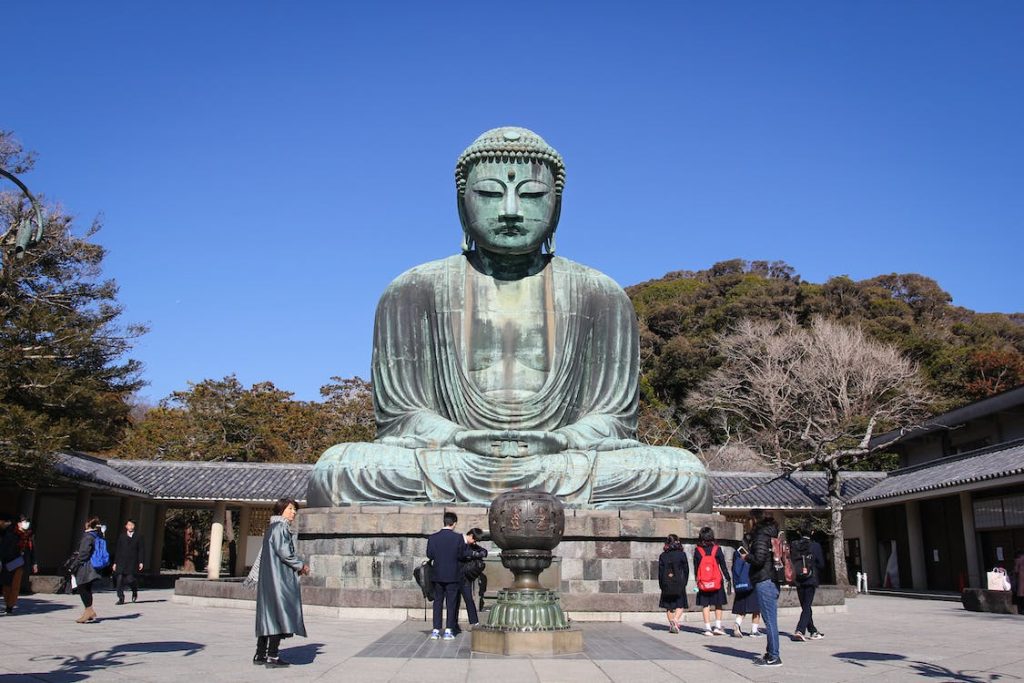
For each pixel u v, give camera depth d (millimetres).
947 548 28719
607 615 13891
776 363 39781
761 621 14406
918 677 8758
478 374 17359
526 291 17891
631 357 18125
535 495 10055
